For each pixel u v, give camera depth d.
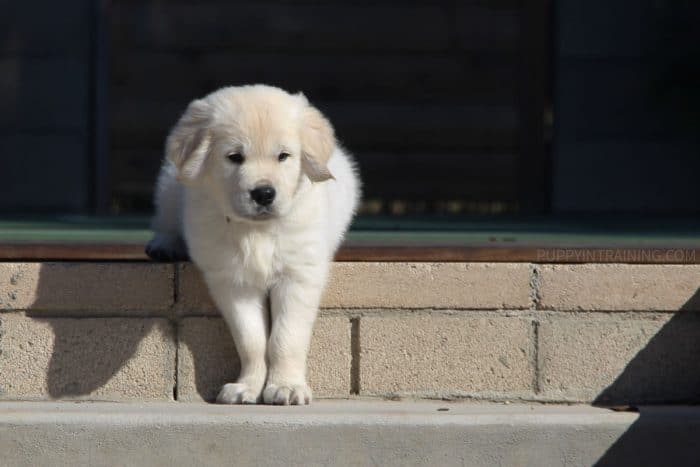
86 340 6.36
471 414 6.09
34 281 6.33
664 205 14.18
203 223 6.02
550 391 6.49
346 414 6.00
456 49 14.91
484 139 14.88
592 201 14.21
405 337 6.43
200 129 5.85
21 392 6.35
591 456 6.10
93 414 5.98
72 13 14.02
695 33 14.06
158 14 14.72
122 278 6.35
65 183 14.13
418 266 6.42
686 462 6.14
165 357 6.37
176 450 5.94
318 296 6.18
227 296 6.14
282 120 5.79
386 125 14.89
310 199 6.05
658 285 6.48
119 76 14.66
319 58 14.94
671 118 14.14
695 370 6.52
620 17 14.10
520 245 6.66
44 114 14.08
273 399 6.09
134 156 14.66
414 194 14.92
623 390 6.51
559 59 14.18
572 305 6.47
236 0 14.81
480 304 6.44
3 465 5.95
